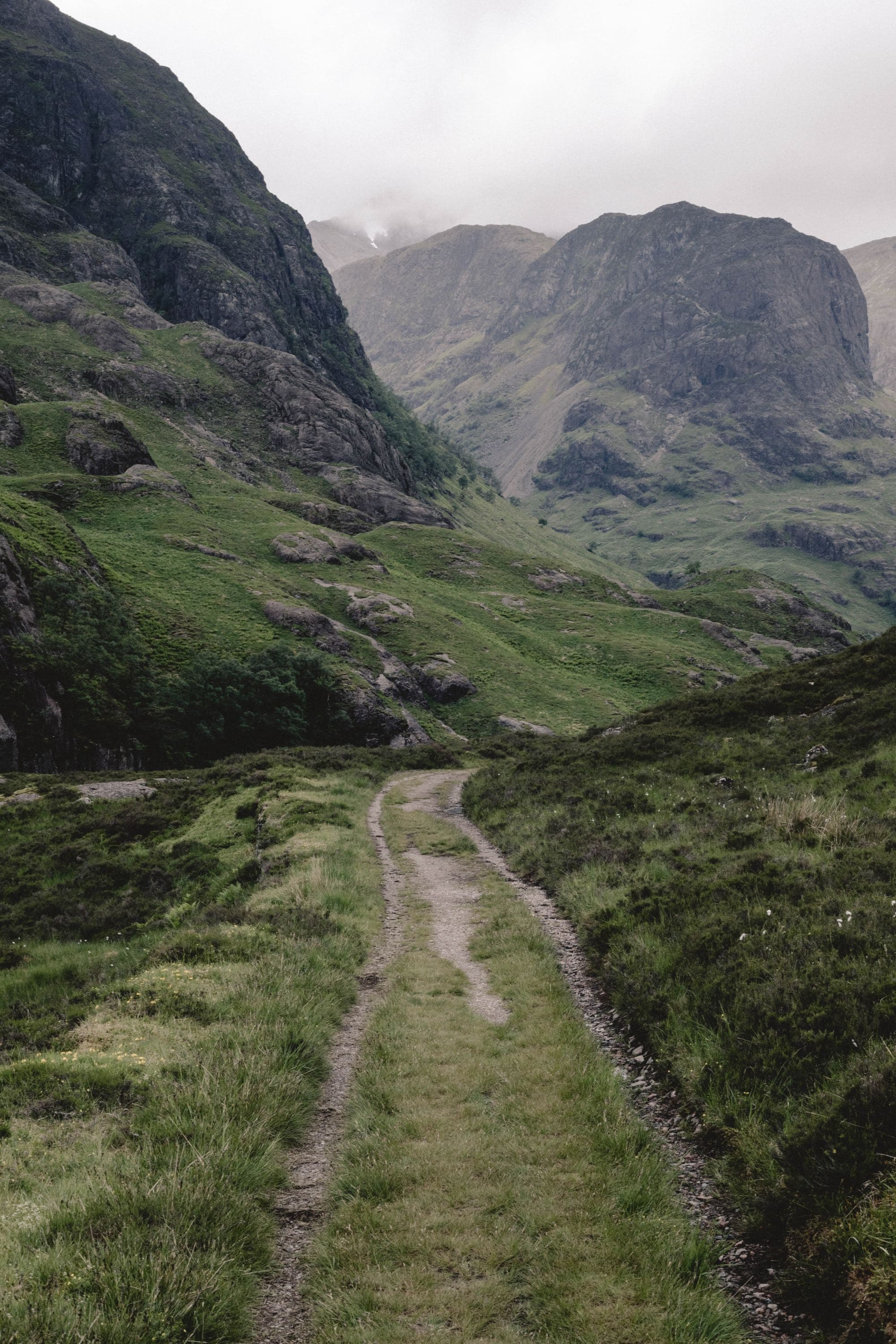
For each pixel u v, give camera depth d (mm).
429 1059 9648
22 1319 4980
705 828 17625
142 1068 8852
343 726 68312
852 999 8328
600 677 103688
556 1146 7664
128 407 146375
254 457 155875
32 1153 7266
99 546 84625
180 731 57875
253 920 15266
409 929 15508
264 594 86812
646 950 11789
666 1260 6027
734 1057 8422
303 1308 5734
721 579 175125
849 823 15242
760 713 30969
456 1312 5551
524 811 25328
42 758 47000
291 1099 8484
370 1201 6844
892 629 33625
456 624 107750
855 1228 5672
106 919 23375
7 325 153750
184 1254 5785
